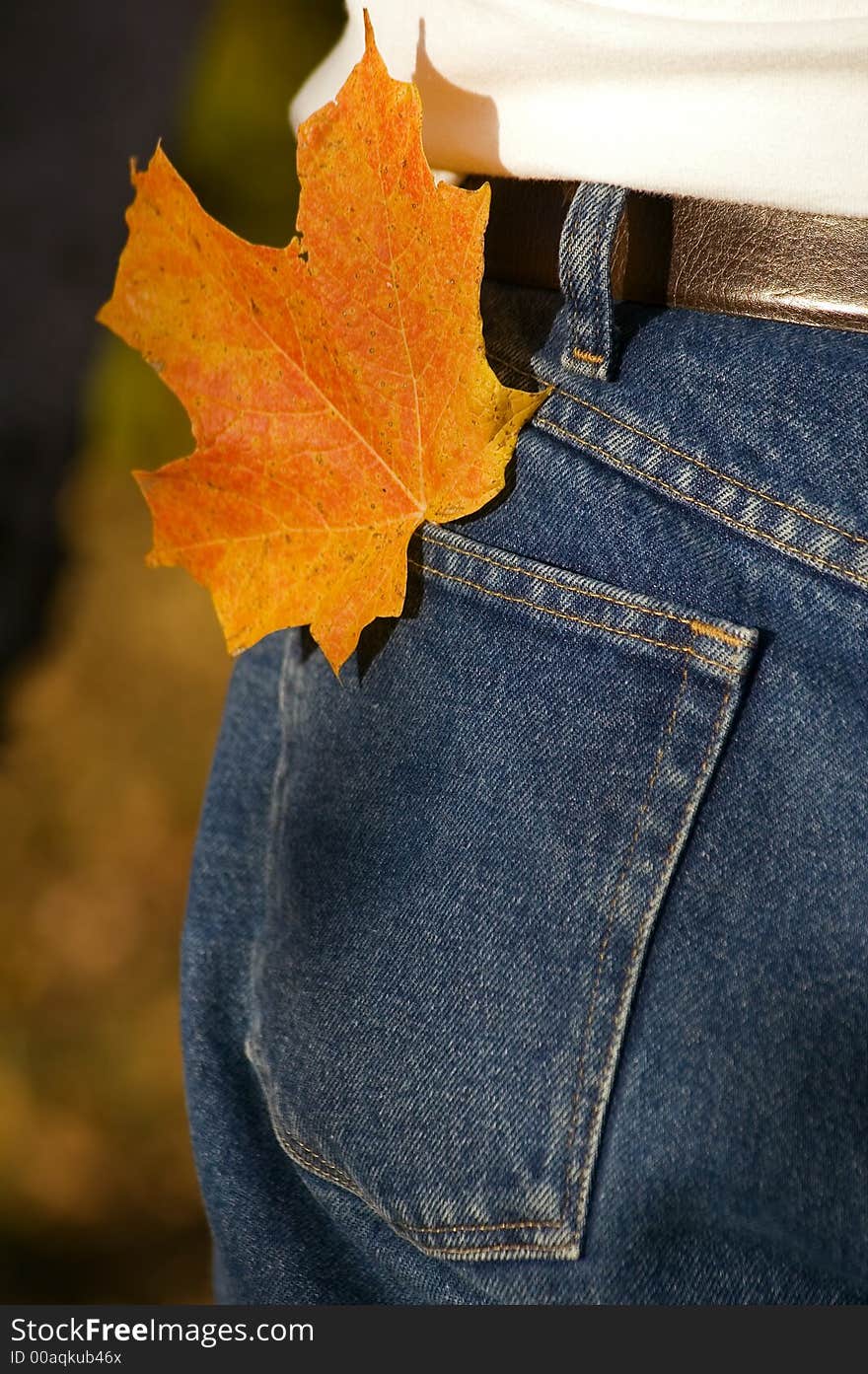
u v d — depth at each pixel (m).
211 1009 0.84
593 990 0.75
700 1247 0.74
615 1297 0.74
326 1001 0.77
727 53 0.73
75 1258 1.37
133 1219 1.40
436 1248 0.75
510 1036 0.75
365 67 0.74
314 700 0.80
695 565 0.75
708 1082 0.74
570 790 0.75
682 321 0.76
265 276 0.75
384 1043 0.76
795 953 0.74
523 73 0.75
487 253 0.78
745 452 0.74
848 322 0.74
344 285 0.75
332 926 0.78
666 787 0.74
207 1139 0.83
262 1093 0.83
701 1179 0.74
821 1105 0.73
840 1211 0.73
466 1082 0.75
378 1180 0.76
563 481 0.76
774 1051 0.74
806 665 0.74
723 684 0.74
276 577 0.76
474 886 0.76
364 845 0.78
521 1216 0.75
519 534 0.77
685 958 0.74
